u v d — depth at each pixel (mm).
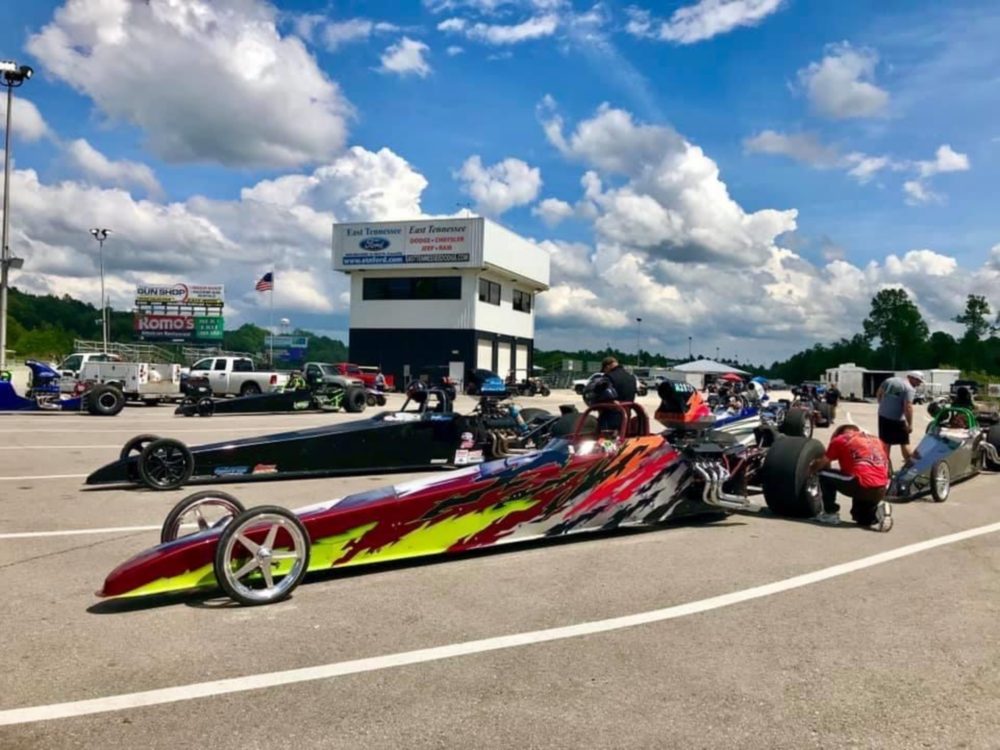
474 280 46719
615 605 4859
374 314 48281
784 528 7391
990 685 3705
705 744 3088
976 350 122312
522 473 6066
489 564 5809
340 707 3371
